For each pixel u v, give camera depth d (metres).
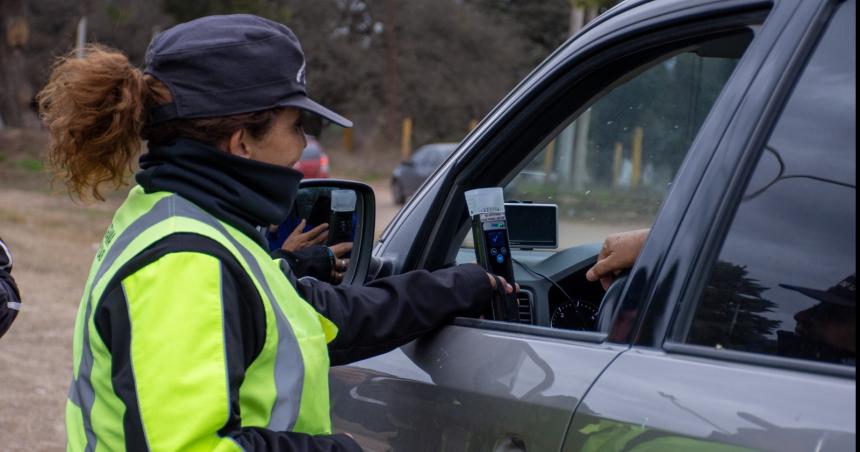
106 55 1.61
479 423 1.81
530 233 2.51
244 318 1.52
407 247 2.30
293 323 1.62
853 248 1.43
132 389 1.44
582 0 12.55
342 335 1.86
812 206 1.49
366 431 2.10
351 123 1.75
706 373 1.49
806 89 1.54
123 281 1.49
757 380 1.43
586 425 1.60
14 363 6.44
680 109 2.86
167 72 1.62
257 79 1.63
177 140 1.64
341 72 39.09
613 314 1.72
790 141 1.53
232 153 1.67
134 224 1.59
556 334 1.79
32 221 13.90
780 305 1.48
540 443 1.68
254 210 1.65
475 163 2.27
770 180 1.54
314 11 39.47
